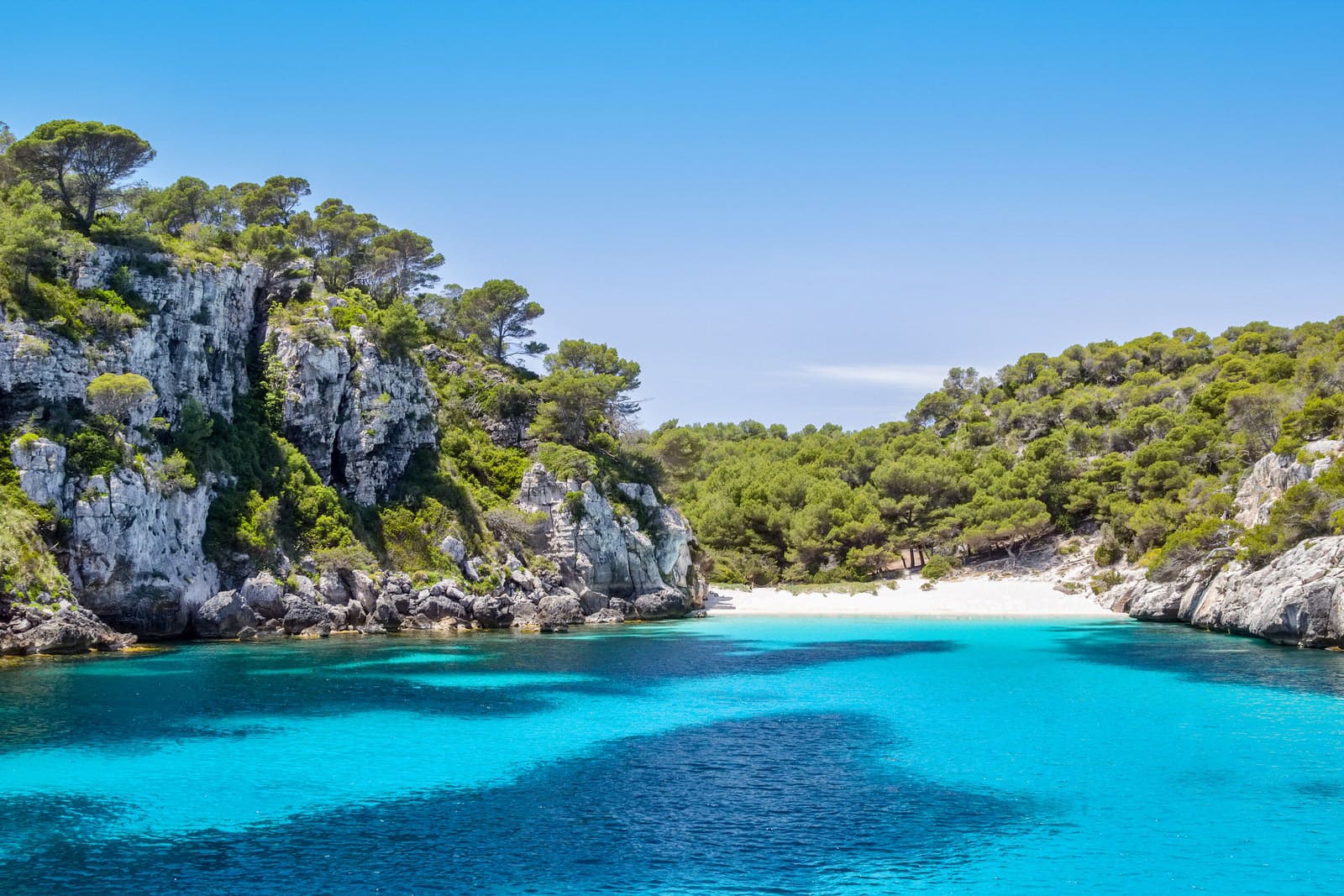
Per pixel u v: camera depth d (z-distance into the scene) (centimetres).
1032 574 12669
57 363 7269
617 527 10825
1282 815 3431
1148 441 14338
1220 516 10462
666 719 5016
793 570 13438
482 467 11031
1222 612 8881
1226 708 5262
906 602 11850
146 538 7438
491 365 12550
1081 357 18988
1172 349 17662
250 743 4381
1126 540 12225
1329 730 4712
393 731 4662
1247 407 12112
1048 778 3891
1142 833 3244
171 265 8644
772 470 15412
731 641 8531
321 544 8844
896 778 3891
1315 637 7588
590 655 7456
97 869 2877
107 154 9081
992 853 3053
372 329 10325
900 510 13800
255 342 9881
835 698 5628
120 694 5375
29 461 6831
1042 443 14812
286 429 9506
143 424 7750
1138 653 7525
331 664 6669
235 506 8438
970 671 6656
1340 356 12231
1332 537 7856
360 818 3375
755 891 2759
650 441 13525
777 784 3800
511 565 10044
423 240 13038
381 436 9825
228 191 11756
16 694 5284
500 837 3184
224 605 7925
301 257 10581
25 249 7362
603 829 3272
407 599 9019
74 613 6706
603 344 13112
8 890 2716
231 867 2909
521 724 4866
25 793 3597
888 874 2888
